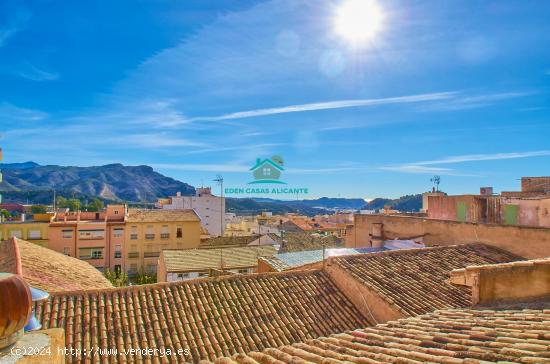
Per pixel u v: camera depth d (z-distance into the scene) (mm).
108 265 50250
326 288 12320
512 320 6715
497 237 15469
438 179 34625
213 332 9883
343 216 80125
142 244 51594
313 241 40031
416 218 18984
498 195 20734
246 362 5473
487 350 5188
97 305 10305
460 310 8445
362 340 6328
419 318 7934
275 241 42344
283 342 9938
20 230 48406
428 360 5109
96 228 49938
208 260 30344
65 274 18281
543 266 8023
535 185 23266
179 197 72000
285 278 12508
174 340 9406
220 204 72188
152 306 10516
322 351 5844
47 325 9344
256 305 11125
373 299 11141
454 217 21281
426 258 13844
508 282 8477
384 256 13609
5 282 3064
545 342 5258
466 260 13891
